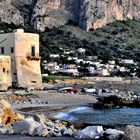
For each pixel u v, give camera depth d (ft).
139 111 191.01
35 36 264.11
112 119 157.48
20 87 254.68
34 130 102.32
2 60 246.47
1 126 111.96
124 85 619.67
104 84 622.95
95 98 236.84
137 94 293.84
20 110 172.45
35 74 262.88
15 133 103.50
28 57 259.19
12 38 257.34
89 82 650.84
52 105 199.31
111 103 209.26
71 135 100.94
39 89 264.52
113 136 93.50
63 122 129.18
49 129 103.81
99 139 95.45
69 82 576.61
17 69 254.88
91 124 130.82
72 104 207.72
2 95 218.18
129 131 88.74
